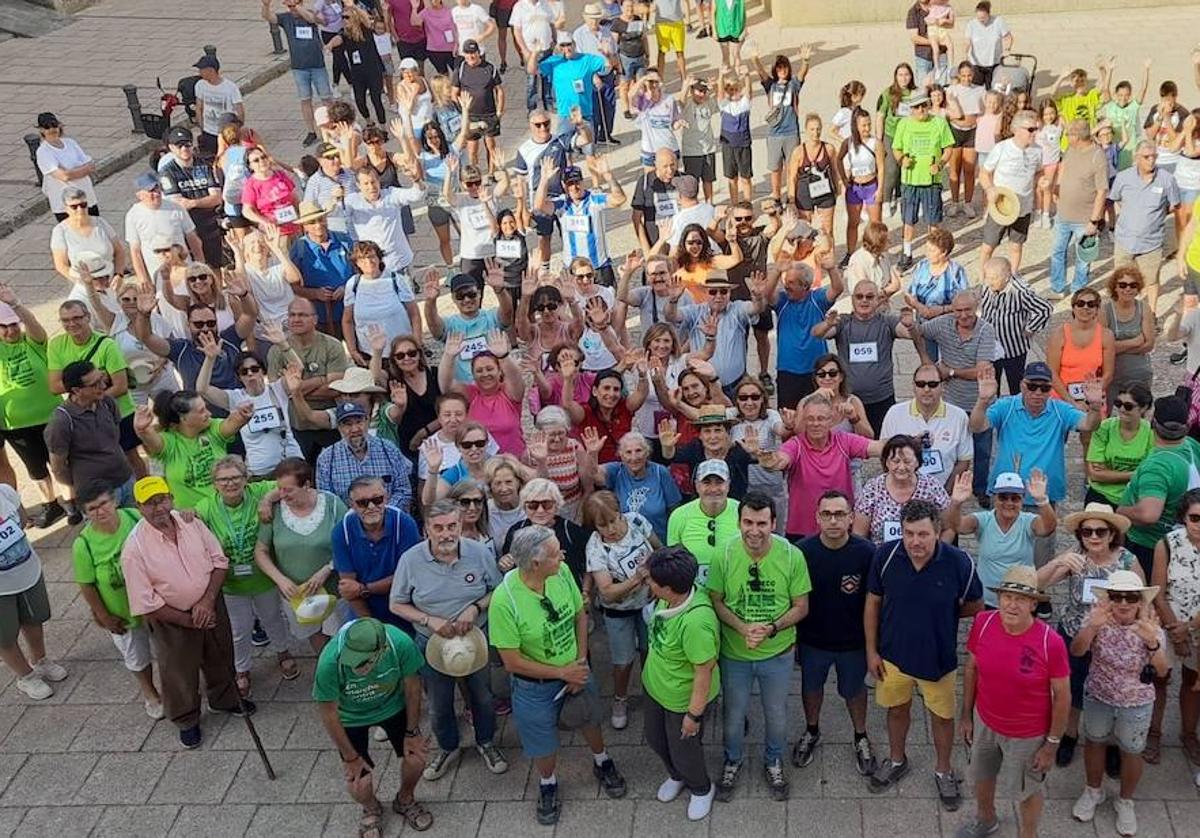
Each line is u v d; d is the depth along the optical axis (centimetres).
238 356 987
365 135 1344
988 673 645
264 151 1345
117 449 954
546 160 1340
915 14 1922
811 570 716
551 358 962
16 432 1030
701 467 759
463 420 845
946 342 973
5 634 850
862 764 755
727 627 712
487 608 742
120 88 2150
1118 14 2286
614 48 1838
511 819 746
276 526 800
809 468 820
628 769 780
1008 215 1323
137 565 771
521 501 745
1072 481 1039
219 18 2544
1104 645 667
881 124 1511
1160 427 766
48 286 1500
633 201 1349
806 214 1425
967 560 686
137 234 1268
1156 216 1227
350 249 1230
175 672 795
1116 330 973
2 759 820
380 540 770
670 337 917
